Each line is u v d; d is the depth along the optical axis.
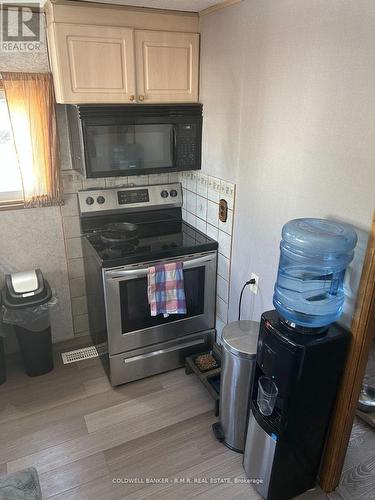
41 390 2.43
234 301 2.39
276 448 1.60
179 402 2.33
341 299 1.55
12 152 2.42
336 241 1.41
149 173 2.42
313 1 1.46
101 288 2.24
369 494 1.78
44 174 2.45
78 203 2.63
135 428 2.14
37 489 1.79
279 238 1.88
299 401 1.54
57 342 2.91
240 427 1.95
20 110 2.27
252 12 1.81
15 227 2.53
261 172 1.93
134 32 2.13
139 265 2.24
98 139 2.21
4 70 2.22
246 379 1.84
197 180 2.62
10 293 2.39
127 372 2.44
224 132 2.21
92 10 2.01
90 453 1.98
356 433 2.11
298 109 1.62
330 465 1.74
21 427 2.14
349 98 1.38
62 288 2.80
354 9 1.30
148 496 1.76
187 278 2.45
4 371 2.47
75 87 2.10
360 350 1.52
